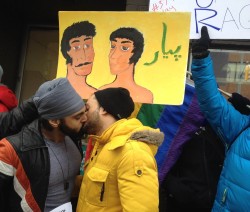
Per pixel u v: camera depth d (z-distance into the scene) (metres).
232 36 2.56
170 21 2.27
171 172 2.54
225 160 2.26
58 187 1.93
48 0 4.14
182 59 2.24
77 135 1.95
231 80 3.29
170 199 2.60
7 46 4.23
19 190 1.82
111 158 1.81
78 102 1.84
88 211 1.85
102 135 1.87
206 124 2.50
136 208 1.69
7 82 4.28
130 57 2.32
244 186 2.11
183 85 2.21
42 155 1.85
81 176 2.14
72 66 2.41
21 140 1.84
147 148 1.81
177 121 2.49
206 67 2.23
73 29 2.43
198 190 2.40
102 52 2.37
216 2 2.58
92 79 2.36
